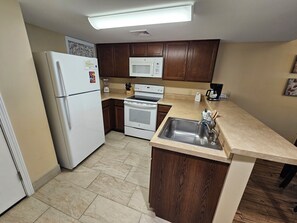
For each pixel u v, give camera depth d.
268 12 1.26
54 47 2.19
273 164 2.34
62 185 1.68
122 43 2.79
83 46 2.71
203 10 1.28
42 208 1.40
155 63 2.61
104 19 1.52
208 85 2.76
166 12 1.30
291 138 2.58
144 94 3.12
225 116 1.45
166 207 1.28
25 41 1.33
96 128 2.30
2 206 1.32
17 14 1.25
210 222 1.17
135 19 1.49
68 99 1.70
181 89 2.94
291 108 2.46
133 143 2.73
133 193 1.61
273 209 1.53
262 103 2.57
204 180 1.07
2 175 1.30
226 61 2.56
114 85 3.49
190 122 1.68
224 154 0.97
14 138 1.33
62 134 1.78
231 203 1.02
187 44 2.39
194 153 1.01
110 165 2.07
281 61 2.33
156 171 1.20
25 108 1.40
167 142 1.11
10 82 1.26
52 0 1.18
